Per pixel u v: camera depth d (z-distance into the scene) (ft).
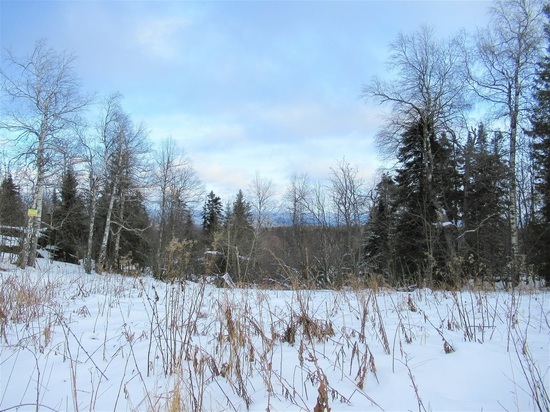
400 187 64.23
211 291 20.85
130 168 72.79
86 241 91.35
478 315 18.47
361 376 9.46
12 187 79.61
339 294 26.37
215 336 13.47
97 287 29.76
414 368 10.70
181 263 16.17
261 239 107.45
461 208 59.62
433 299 25.79
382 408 8.25
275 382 9.89
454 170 58.13
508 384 9.51
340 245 81.87
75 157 61.00
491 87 50.60
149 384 9.74
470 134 55.72
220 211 142.00
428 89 55.36
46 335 13.10
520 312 18.95
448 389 9.27
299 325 15.38
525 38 48.57
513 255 43.47
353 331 14.48
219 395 9.18
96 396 8.45
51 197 101.19
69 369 10.79
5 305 16.25
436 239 51.96
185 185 101.30
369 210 89.56
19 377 10.10
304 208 106.73
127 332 14.85
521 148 52.90
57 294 24.35
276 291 28.07
